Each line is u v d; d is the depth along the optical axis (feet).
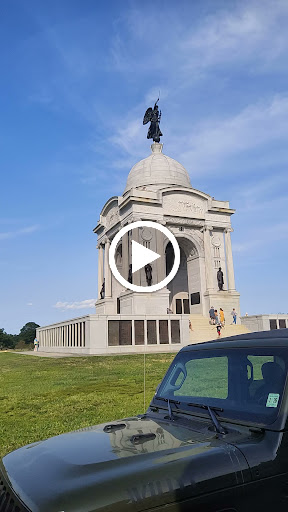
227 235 201.16
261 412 12.13
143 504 8.86
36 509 8.48
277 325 173.58
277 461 10.79
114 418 36.01
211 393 14.33
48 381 65.10
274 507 10.38
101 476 9.39
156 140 237.66
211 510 9.49
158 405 15.65
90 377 67.41
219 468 10.09
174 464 9.95
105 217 214.28
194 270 198.59
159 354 114.52
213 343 16.10
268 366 13.04
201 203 198.29
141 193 186.60
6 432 32.55
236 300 191.83
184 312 205.87
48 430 32.68
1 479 10.78
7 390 56.90
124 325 140.67
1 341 442.91
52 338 195.93
